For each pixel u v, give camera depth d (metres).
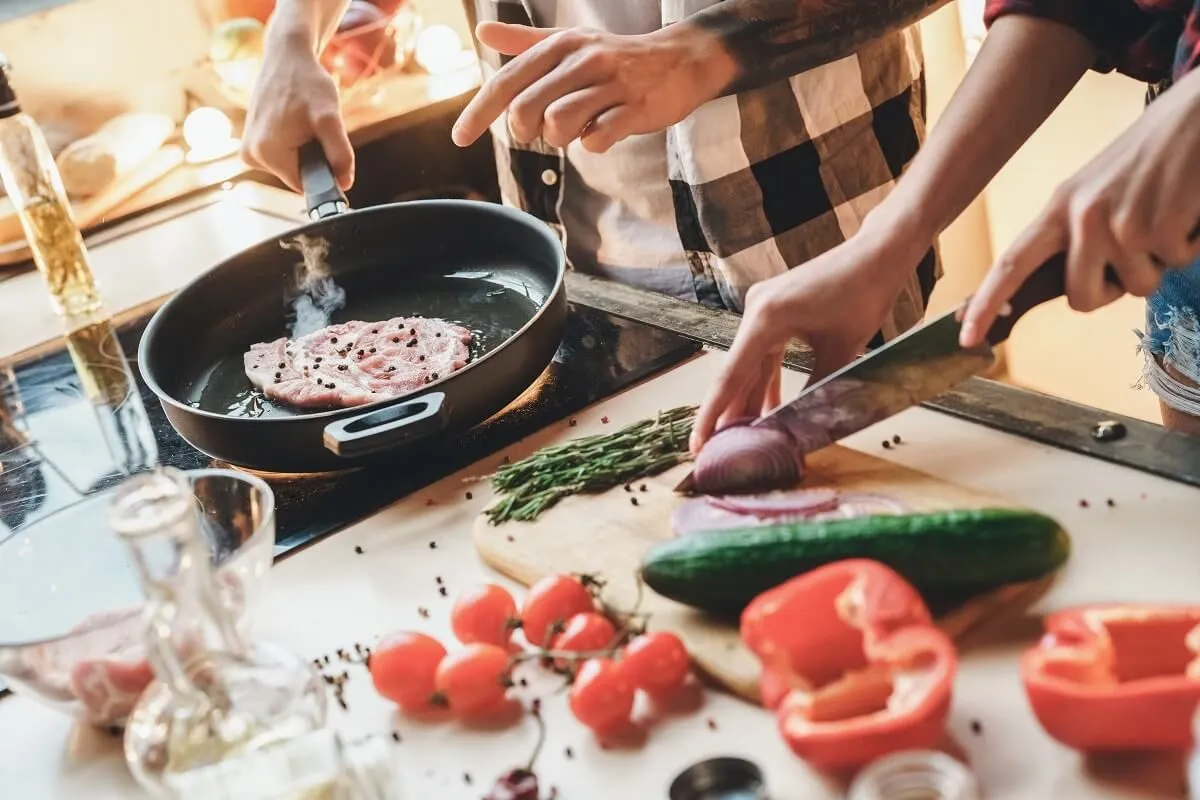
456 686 0.80
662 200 1.53
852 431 0.96
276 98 1.47
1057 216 0.88
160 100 2.14
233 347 1.33
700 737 0.77
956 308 0.92
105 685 0.82
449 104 2.15
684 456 1.02
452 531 1.02
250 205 1.87
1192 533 0.85
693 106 1.21
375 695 0.85
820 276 1.01
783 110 1.43
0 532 1.14
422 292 1.37
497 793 0.72
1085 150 2.00
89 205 1.95
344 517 1.05
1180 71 1.02
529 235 1.33
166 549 0.66
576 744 0.78
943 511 0.82
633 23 1.50
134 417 1.30
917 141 1.58
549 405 1.16
